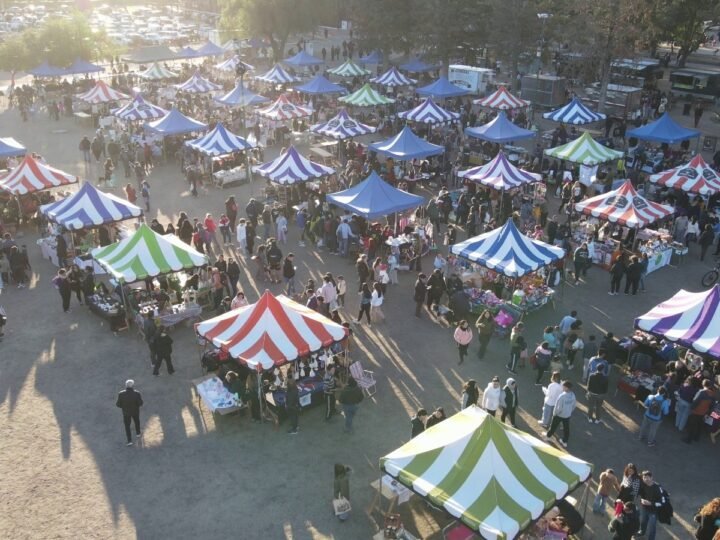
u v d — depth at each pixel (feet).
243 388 42.57
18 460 39.32
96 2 458.09
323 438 41.83
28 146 113.60
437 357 51.34
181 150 101.81
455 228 71.51
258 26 185.78
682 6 169.48
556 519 32.24
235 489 37.17
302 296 55.77
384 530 32.60
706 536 31.91
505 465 30.37
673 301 49.16
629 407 45.73
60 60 158.30
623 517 31.09
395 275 64.03
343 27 239.50
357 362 46.47
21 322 56.39
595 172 87.86
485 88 151.84
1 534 33.71
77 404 45.03
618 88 136.77
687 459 40.42
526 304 57.21
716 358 42.83
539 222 77.20
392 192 70.38
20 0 431.84
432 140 107.86
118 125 119.24
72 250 68.13
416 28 160.56
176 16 374.84
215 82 156.35
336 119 99.66
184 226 70.44
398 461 31.71
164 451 40.40
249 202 79.46
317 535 33.78
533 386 47.78
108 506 35.78
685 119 139.23
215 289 56.95
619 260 61.67
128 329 55.31
